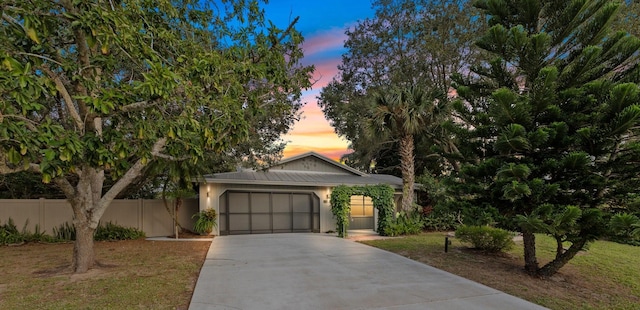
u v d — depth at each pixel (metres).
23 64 4.99
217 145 6.80
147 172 11.67
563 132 6.80
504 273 7.56
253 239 12.38
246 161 14.46
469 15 16.67
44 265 7.59
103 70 6.31
